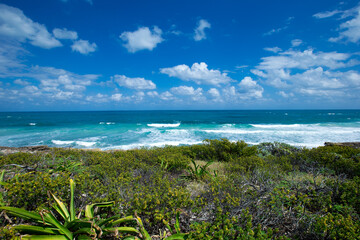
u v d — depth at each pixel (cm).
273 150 959
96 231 245
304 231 273
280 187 394
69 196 324
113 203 297
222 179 437
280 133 2602
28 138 2281
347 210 304
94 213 291
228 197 312
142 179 457
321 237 258
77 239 234
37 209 269
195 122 5059
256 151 891
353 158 732
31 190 296
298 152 816
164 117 7306
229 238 248
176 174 593
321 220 258
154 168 562
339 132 2645
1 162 559
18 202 276
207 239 231
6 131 2962
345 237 236
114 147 1764
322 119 5819
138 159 707
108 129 3209
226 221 253
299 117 6988
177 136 2420
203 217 305
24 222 278
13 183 332
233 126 3834
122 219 251
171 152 843
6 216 256
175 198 314
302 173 598
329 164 643
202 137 2331
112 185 364
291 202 334
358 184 390
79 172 468
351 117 6738
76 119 6109
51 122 4847
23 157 625
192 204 311
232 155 841
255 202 323
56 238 228
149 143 1966
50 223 250
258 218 286
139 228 262
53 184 312
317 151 789
